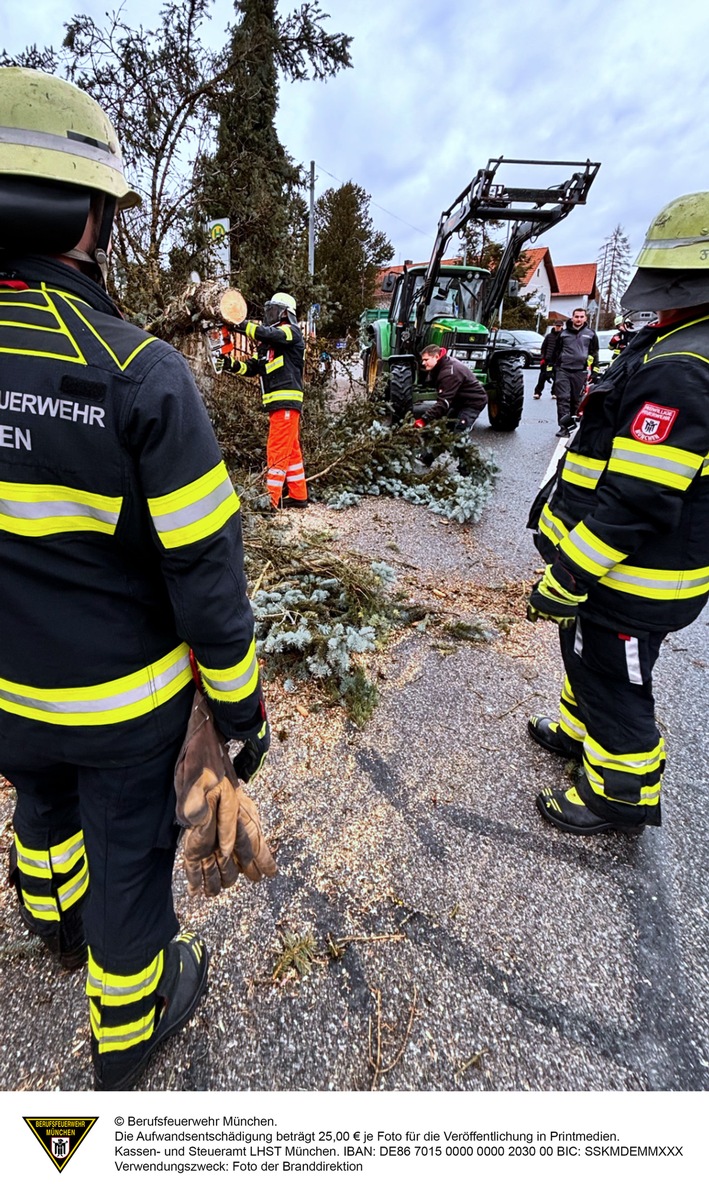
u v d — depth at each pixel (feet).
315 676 8.70
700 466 4.52
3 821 6.11
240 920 5.33
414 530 15.01
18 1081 4.20
